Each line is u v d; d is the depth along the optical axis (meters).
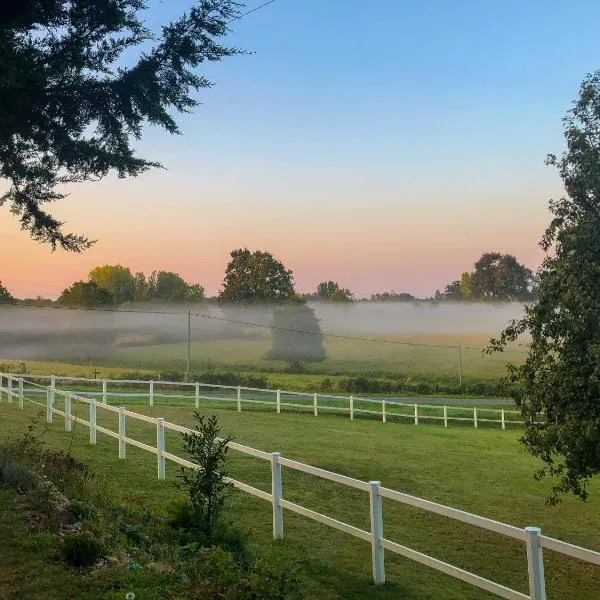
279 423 23.00
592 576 9.82
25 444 11.12
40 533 7.00
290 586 6.75
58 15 8.22
